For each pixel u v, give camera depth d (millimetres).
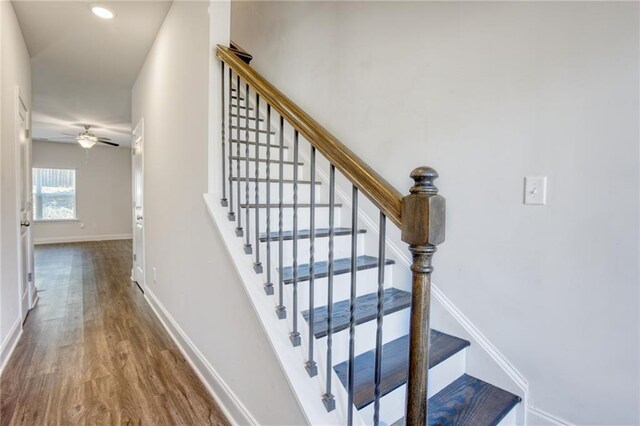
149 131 3402
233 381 1732
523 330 1570
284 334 1401
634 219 1275
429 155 1904
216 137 1948
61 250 7082
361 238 2271
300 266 1874
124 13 2666
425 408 895
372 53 2221
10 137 2531
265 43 3270
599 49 1330
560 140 1435
